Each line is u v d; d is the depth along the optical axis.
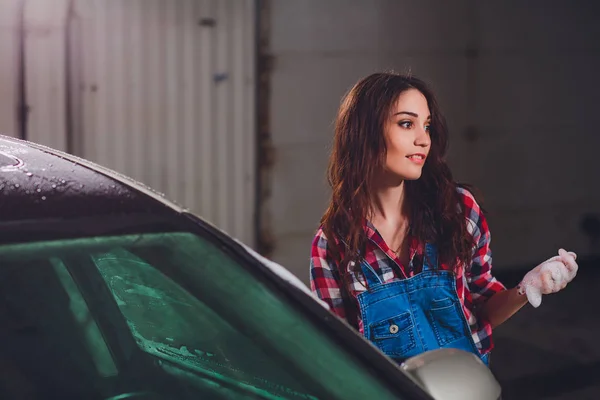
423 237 2.53
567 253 2.49
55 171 1.81
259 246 6.81
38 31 5.83
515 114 8.07
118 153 6.17
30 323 1.91
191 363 2.03
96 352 2.00
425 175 2.58
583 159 8.59
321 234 2.56
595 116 8.61
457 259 2.51
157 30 6.23
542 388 5.53
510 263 8.24
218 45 6.48
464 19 7.65
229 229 6.66
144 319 2.07
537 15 8.11
